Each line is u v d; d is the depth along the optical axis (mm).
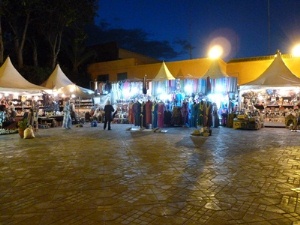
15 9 19312
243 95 18625
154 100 15406
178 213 3588
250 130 13773
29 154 7555
